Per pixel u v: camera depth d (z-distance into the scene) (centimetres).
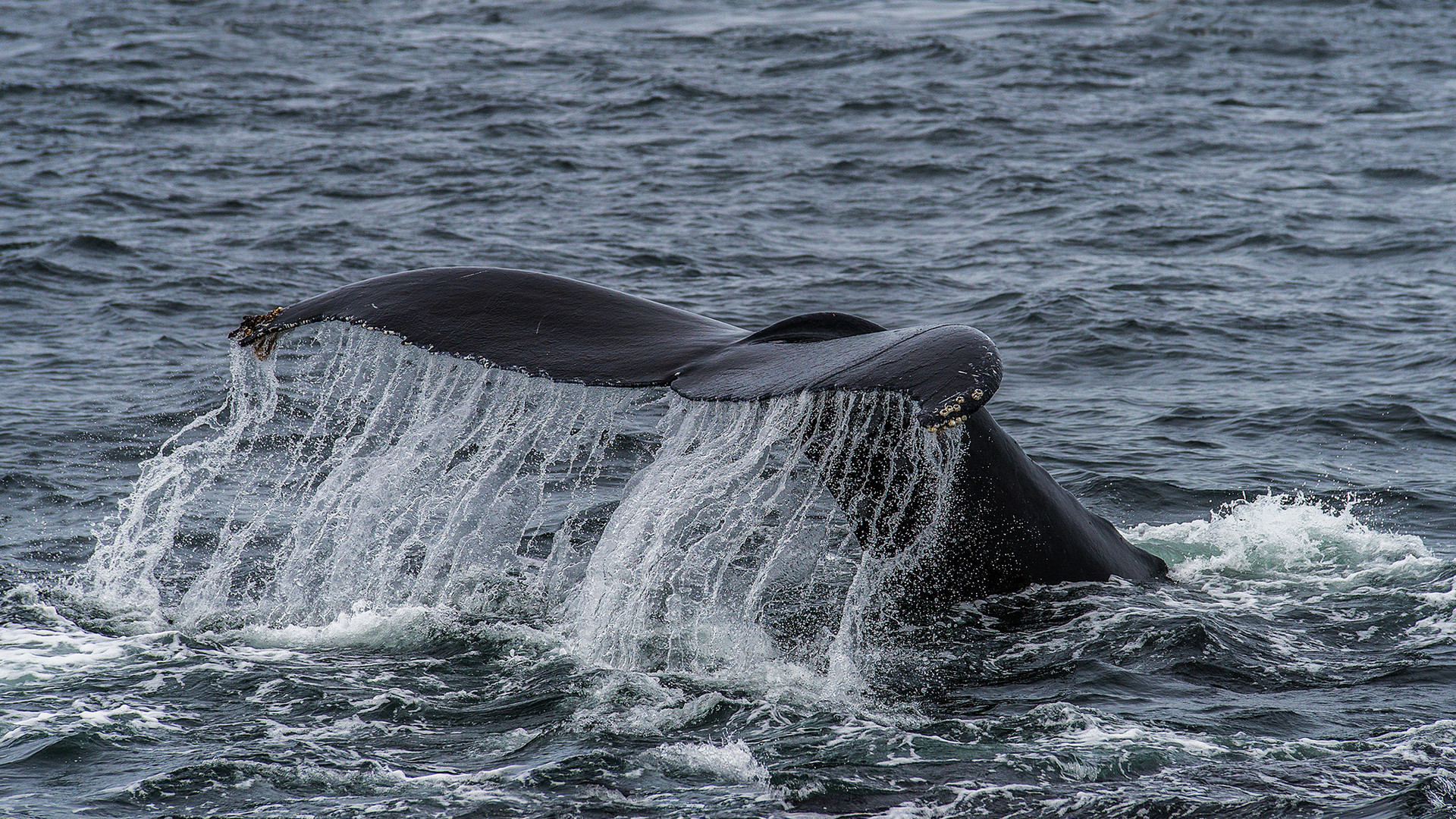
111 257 7356
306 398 4697
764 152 11450
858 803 2003
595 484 3866
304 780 2089
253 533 3419
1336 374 5519
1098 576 2841
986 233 8650
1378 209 9162
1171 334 6188
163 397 4816
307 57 17112
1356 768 2089
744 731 2247
